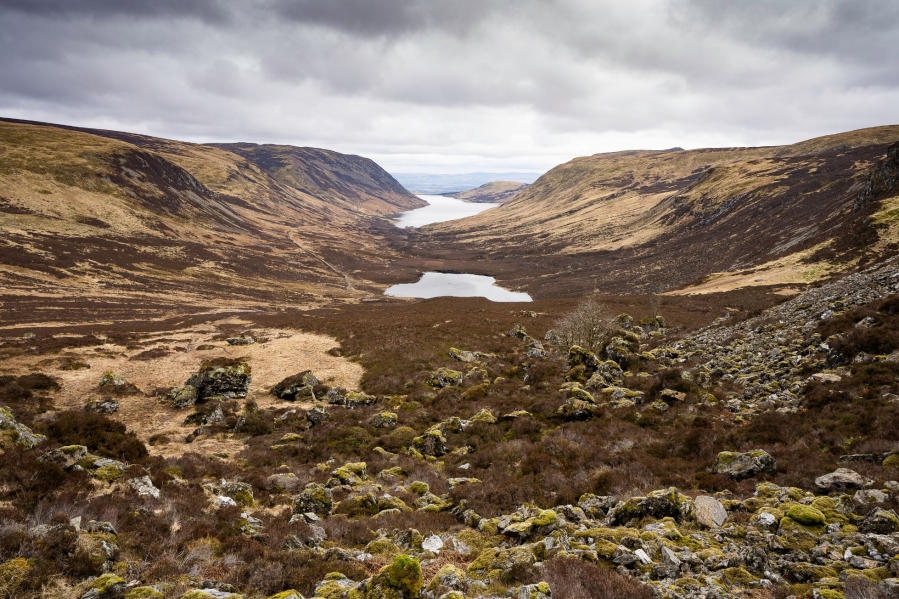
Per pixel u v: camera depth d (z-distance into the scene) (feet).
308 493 51.42
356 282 531.91
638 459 57.06
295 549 35.88
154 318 250.57
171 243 488.02
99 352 140.36
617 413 79.05
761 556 28.81
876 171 306.55
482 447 74.23
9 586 22.43
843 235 278.46
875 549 26.91
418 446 77.82
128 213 524.11
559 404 86.28
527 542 36.55
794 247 328.29
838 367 69.67
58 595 22.82
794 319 114.42
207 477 58.39
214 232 610.65
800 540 30.04
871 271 143.13
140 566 28.55
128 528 32.71
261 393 116.26
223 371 109.81
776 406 66.13
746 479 45.16
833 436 49.06
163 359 139.23
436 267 655.76
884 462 40.29
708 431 61.26
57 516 29.04
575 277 539.29
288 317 243.60
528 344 166.09
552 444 66.95
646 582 27.94
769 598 25.18
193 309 302.45
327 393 113.29
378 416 92.17
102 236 436.35
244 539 35.47
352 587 27.37
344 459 73.67
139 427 87.20
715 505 37.65
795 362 80.74
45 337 158.10
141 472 44.55
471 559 34.63
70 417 61.21
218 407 96.53
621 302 278.05
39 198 466.70
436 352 151.12
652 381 91.66
